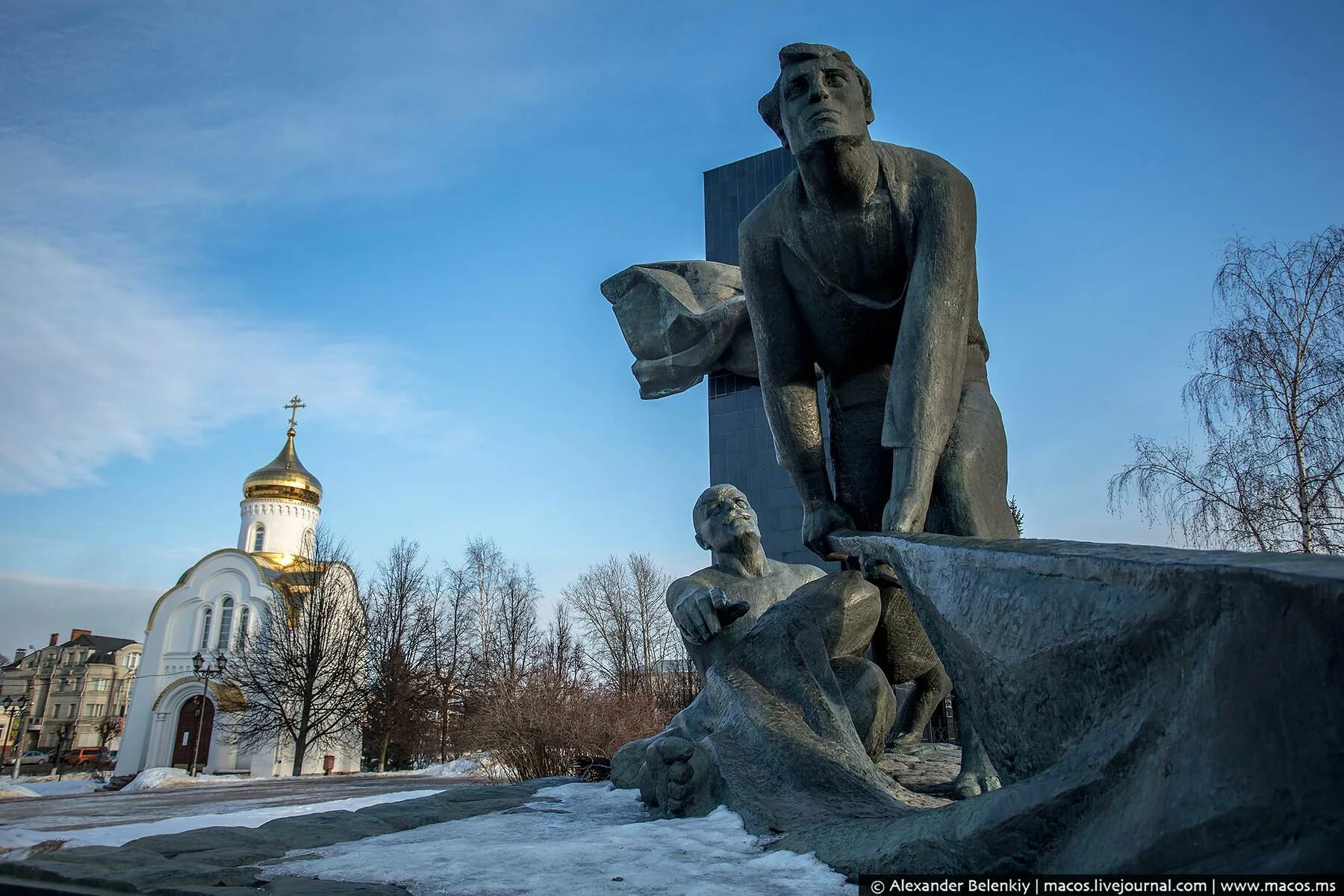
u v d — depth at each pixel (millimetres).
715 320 9398
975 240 3184
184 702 41031
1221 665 1110
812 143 3010
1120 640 1350
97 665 87438
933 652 3980
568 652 38938
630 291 9984
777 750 2938
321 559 38562
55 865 2322
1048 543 1723
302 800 9430
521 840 2781
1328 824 898
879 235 3178
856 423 3686
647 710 11891
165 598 42719
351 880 2049
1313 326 12938
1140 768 1233
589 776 7711
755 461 11438
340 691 35312
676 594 4168
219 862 2449
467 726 18453
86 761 63344
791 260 3416
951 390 3033
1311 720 950
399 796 6512
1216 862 1019
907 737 4332
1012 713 1653
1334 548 12039
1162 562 1279
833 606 3445
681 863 2156
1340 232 13180
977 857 1458
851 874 1868
